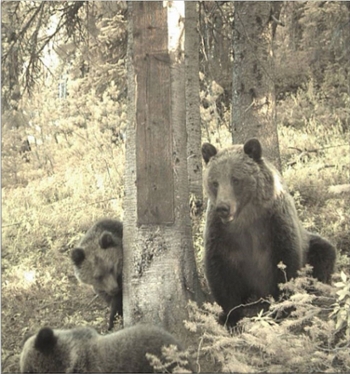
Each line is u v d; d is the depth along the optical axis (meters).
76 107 19.14
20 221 13.65
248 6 11.67
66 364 6.57
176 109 7.66
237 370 6.01
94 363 6.56
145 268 7.61
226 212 7.42
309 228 10.95
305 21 20.34
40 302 9.43
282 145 16.12
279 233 7.90
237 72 11.85
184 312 7.64
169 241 7.64
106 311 9.14
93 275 8.55
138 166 7.47
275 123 11.91
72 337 6.79
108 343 6.64
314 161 14.62
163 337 6.65
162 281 7.59
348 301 6.86
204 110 15.67
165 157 7.43
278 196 7.95
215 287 8.09
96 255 8.59
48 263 11.25
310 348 6.48
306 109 18.78
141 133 7.42
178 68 7.63
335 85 20.20
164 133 7.41
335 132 16.78
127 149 7.83
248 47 11.69
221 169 7.75
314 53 21.45
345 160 14.14
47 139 20.52
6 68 13.15
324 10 18.62
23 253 11.92
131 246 7.73
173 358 6.04
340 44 19.55
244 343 6.86
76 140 19.89
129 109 7.77
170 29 7.44
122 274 8.26
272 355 6.52
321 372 6.68
